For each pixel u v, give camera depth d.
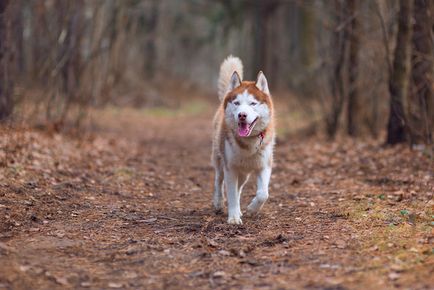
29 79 15.22
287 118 24.08
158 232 7.78
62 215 8.45
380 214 8.20
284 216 8.70
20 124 12.05
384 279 5.73
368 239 7.06
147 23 43.97
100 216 8.54
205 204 9.87
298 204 9.51
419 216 7.98
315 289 5.61
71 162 12.12
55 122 15.07
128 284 5.93
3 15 12.65
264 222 8.34
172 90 46.31
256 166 8.33
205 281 6.00
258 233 7.71
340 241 7.06
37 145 12.35
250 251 6.90
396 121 13.97
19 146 11.32
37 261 6.44
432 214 8.11
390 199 9.34
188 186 11.58
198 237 7.52
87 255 6.77
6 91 13.09
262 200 8.29
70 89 15.98
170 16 48.94
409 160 12.11
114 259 6.65
